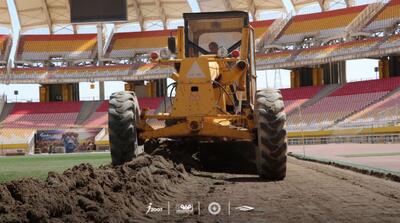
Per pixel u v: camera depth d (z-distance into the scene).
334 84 50.06
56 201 4.46
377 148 27.75
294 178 9.59
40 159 25.42
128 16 55.72
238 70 9.77
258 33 54.38
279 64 51.44
